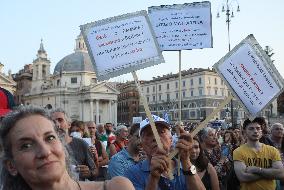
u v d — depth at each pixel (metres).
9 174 1.41
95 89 70.50
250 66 2.96
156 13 3.30
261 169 3.72
